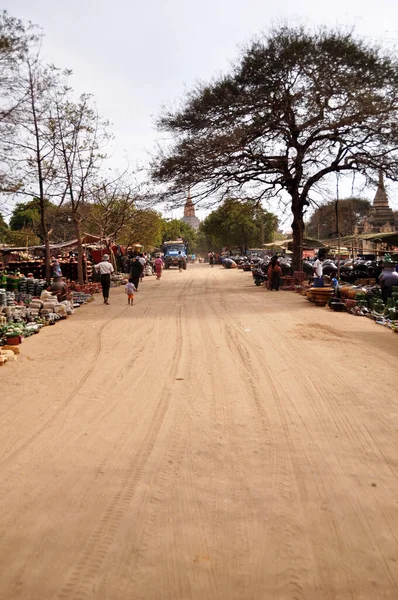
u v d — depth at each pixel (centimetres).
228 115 2661
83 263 2989
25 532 382
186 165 2714
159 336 1254
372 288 1772
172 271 5581
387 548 356
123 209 3747
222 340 1170
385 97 2470
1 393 761
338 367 877
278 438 562
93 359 997
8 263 2670
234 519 395
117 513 407
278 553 351
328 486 448
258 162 2847
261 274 3020
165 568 337
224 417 635
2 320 1321
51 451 539
